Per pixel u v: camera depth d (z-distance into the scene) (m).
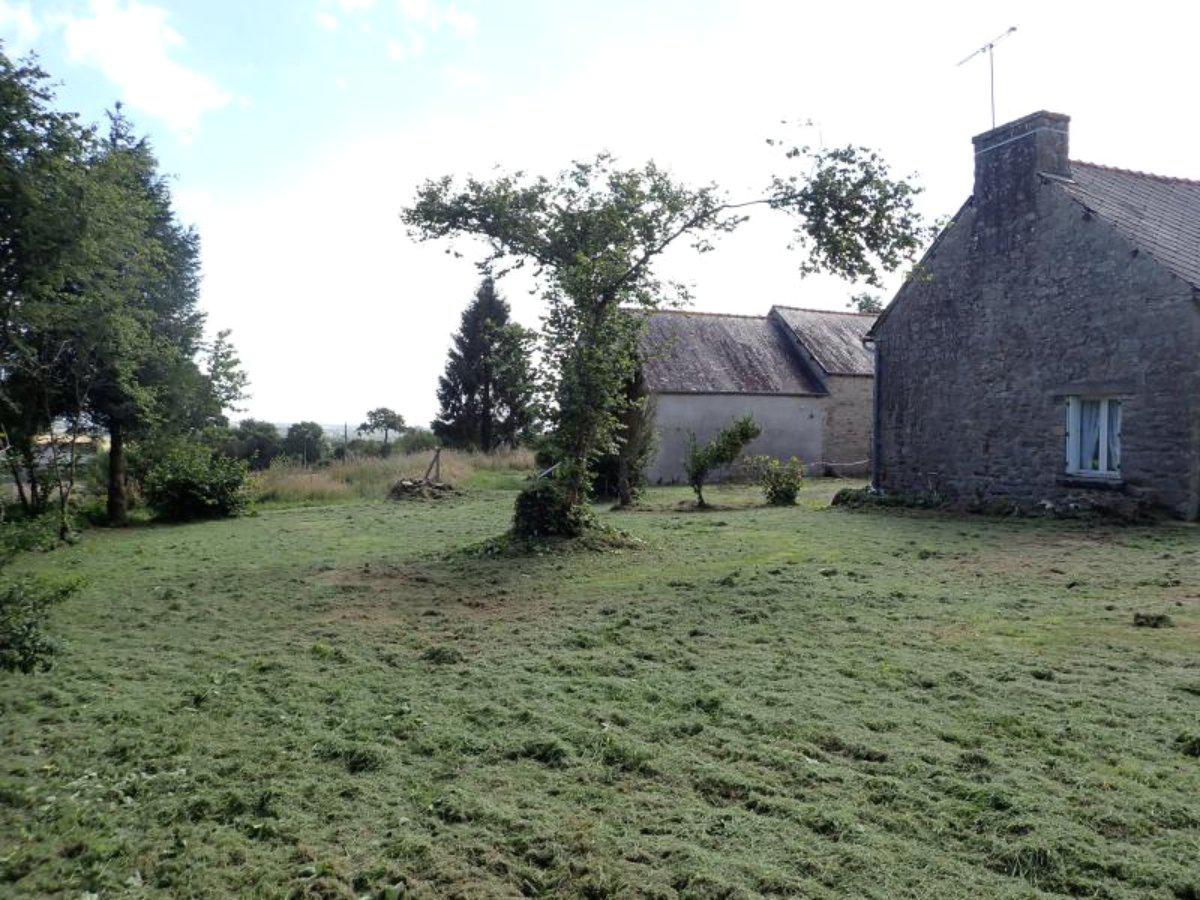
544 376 11.99
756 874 3.29
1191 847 3.34
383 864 3.55
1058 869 3.24
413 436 42.12
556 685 5.81
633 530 14.13
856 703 5.18
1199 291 12.36
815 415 28.50
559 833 3.71
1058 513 13.82
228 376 21.20
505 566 10.73
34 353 14.16
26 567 12.11
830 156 11.16
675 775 4.27
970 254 16.44
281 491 22.53
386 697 5.72
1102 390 13.93
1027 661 5.90
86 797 4.35
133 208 13.57
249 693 5.94
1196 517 12.61
